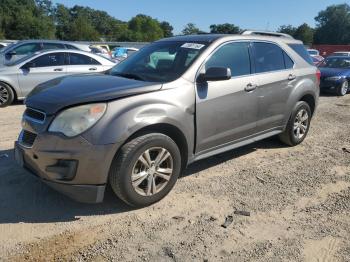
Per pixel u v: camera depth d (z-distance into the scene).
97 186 3.91
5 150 6.02
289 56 6.23
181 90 4.47
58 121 3.85
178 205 4.43
